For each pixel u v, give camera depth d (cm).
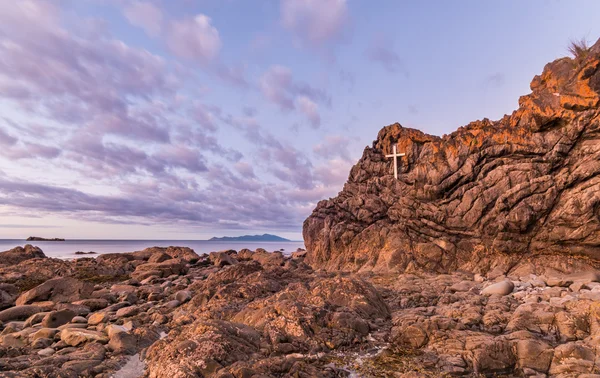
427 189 2559
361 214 2850
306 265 2848
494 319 1177
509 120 2492
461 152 2531
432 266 2342
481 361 921
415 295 1622
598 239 1922
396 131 3094
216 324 1062
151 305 1677
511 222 2148
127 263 3472
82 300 1709
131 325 1223
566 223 2022
